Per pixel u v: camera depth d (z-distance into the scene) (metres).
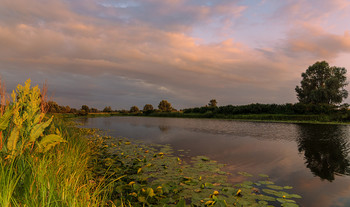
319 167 5.59
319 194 3.74
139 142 9.88
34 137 2.68
